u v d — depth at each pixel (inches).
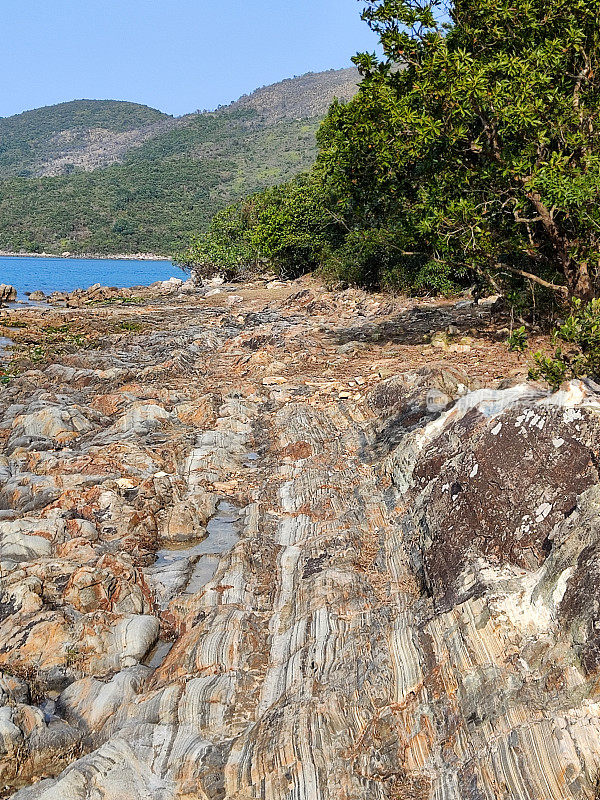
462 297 990.4
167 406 606.5
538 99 532.4
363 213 765.3
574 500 249.9
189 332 1009.5
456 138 554.9
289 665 266.5
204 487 457.4
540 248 647.8
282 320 1056.2
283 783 217.8
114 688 271.7
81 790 219.1
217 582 331.3
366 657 257.3
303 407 556.1
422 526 308.7
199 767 225.6
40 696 281.0
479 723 211.5
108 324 1168.8
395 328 836.6
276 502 420.2
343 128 648.4
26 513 412.2
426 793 207.5
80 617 311.4
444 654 238.5
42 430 551.8
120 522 396.8
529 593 236.1
